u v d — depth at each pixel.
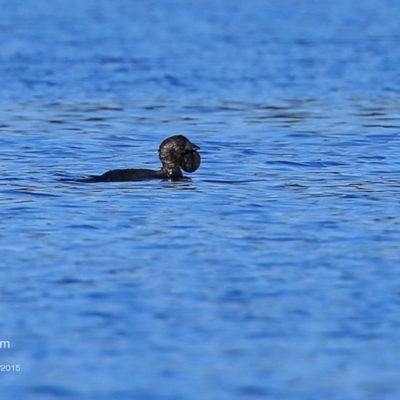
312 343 31.19
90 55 130.25
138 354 30.41
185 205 48.53
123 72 112.44
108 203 48.84
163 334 31.83
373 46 142.12
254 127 77.19
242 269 38.25
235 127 77.38
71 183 53.84
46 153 65.25
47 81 104.12
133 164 61.94
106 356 30.27
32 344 31.12
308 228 44.25
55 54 130.88
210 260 39.38
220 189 52.47
